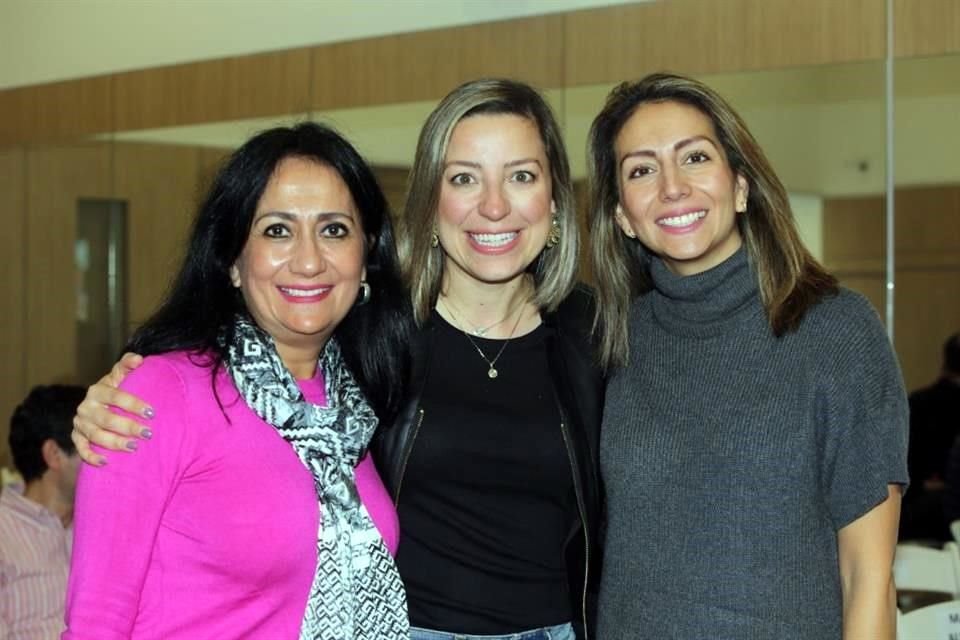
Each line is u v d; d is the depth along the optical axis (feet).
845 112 13.42
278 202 6.54
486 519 7.47
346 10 16.35
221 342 6.57
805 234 13.66
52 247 19.92
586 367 7.82
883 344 6.79
